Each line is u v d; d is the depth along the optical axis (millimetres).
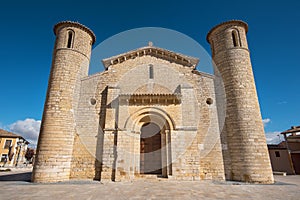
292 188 10984
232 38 17609
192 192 9656
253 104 15031
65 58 16703
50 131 14164
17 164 42062
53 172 13305
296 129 26625
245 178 13141
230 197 8586
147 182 12930
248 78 15906
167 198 8375
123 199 8180
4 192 9641
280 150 28109
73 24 18062
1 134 43656
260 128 14484
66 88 15758
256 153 13547
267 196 8812
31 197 8523
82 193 9391
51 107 14922
